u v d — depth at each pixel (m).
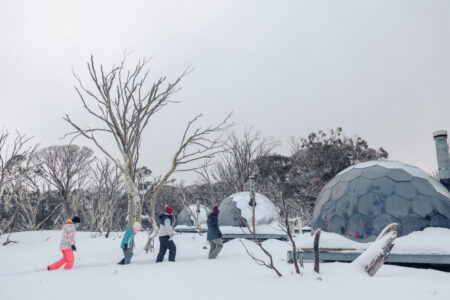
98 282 4.83
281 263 6.42
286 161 25.58
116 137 9.56
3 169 15.73
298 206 24.52
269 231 13.05
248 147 22.84
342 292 3.42
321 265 5.27
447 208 6.97
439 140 8.60
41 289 4.40
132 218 8.97
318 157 26.19
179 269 5.98
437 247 5.90
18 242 14.13
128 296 3.88
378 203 7.09
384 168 7.89
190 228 20.11
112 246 10.86
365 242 6.80
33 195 24.59
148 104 9.62
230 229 13.16
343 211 7.43
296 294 3.44
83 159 25.95
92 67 9.19
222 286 4.05
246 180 21.64
